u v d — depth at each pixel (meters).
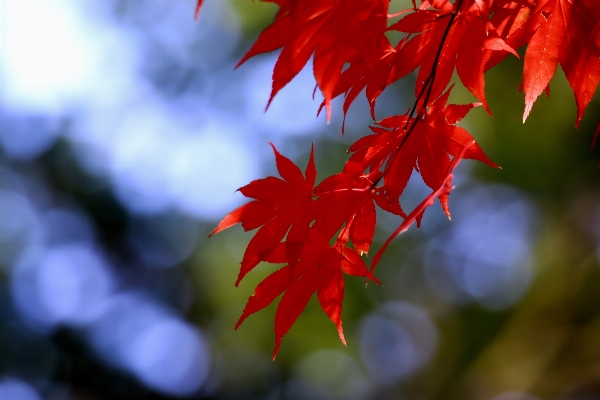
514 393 9.33
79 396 17.31
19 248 18.08
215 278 11.52
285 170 1.93
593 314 9.18
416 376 12.43
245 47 12.60
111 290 18.39
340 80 1.83
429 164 1.99
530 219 10.87
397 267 11.60
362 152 2.09
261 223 1.92
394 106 10.75
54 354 17.56
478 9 1.79
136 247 17.97
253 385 14.09
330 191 1.95
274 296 1.97
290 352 10.27
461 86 8.66
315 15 1.48
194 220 16.33
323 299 2.00
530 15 1.89
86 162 17.91
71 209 18.28
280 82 1.51
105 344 17.77
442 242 12.20
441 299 12.12
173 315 16.64
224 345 13.05
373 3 1.57
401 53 1.89
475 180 10.81
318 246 1.94
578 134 8.62
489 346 10.27
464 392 10.08
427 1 1.89
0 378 16.91
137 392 17.12
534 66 1.86
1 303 17.55
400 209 1.98
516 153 9.01
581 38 1.83
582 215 9.28
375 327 11.97
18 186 18.22
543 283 9.75
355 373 12.86
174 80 14.38
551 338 9.39
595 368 8.82
